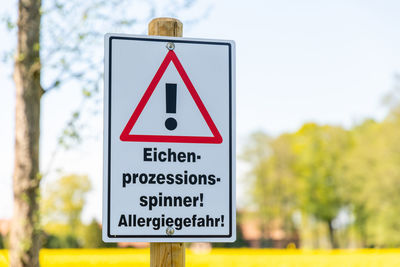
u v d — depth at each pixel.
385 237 61.19
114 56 3.51
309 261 30.03
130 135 3.46
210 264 27.89
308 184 73.56
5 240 30.03
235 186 3.52
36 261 8.51
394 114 61.19
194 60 3.58
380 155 62.44
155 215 3.43
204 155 3.51
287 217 75.94
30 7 8.73
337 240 72.44
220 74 3.59
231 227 3.49
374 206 62.50
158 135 3.49
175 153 3.48
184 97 3.54
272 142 77.44
